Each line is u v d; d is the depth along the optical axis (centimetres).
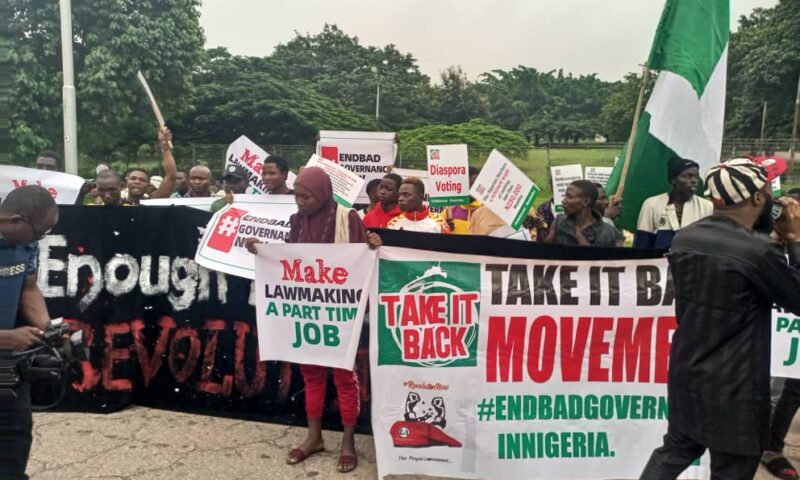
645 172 525
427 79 7400
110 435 418
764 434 261
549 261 369
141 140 2866
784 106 3838
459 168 711
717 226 269
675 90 507
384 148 776
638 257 369
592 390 370
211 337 458
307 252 381
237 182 620
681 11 506
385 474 363
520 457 368
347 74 6184
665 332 368
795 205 283
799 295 254
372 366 369
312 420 398
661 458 288
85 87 2309
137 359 467
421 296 369
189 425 440
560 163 3406
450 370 369
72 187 550
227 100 4203
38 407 309
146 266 462
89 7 2316
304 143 4312
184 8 2588
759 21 4881
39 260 460
